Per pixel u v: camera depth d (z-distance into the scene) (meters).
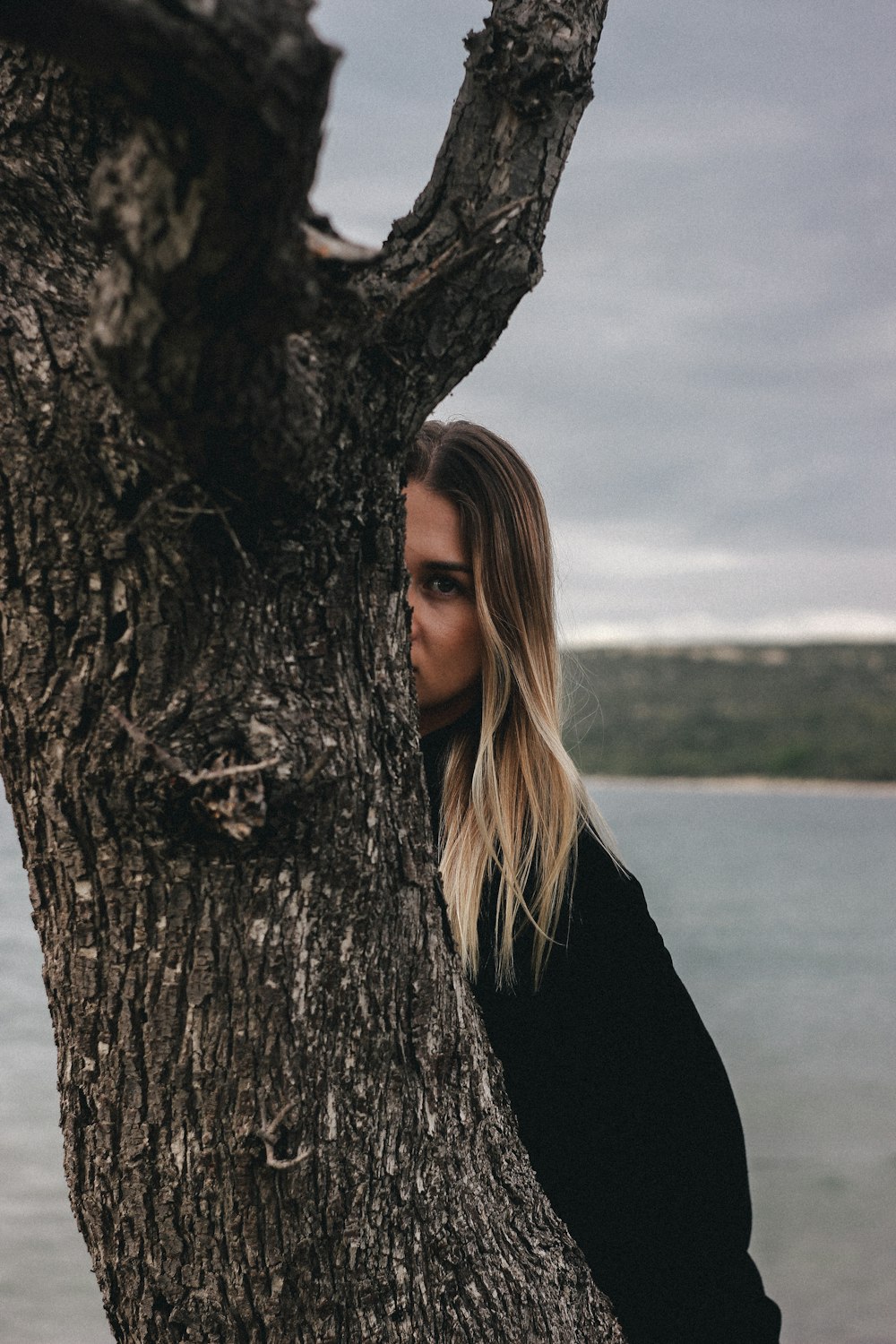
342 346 1.02
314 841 1.12
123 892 1.11
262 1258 1.15
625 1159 1.60
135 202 0.75
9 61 1.11
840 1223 10.57
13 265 1.08
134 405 0.88
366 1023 1.18
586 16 1.17
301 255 0.78
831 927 32.22
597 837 1.80
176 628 1.08
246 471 0.97
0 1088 12.29
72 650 1.08
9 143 1.11
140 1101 1.14
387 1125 1.20
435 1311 1.23
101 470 1.04
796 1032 19.30
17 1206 9.34
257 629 1.10
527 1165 1.40
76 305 1.08
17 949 19.48
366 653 1.19
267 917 1.11
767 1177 11.82
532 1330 1.30
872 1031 19.36
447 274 1.08
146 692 1.08
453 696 1.97
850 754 148.62
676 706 158.25
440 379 1.13
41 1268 8.35
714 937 30.27
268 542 1.07
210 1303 1.16
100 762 1.08
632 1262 1.58
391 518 1.19
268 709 1.10
